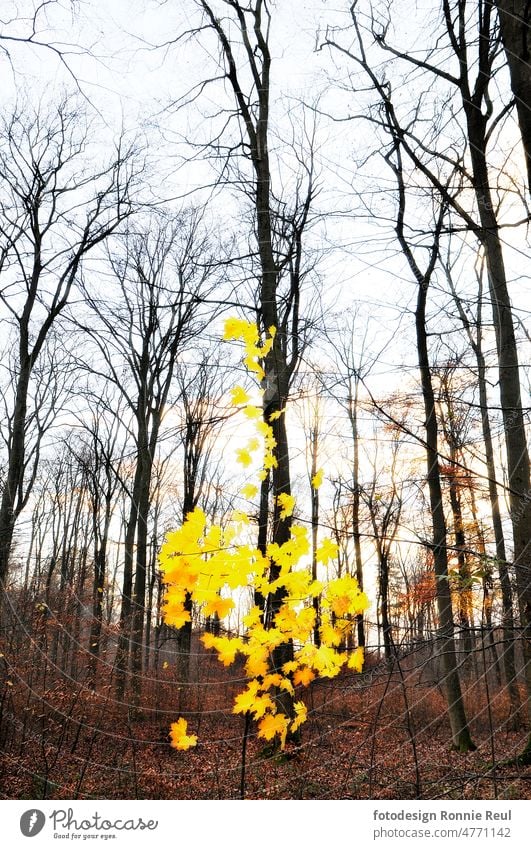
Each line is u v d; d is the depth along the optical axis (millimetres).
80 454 18375
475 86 4613
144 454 11617
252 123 7180
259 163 7121
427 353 6129
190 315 11336
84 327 11469
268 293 6586
